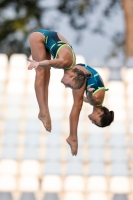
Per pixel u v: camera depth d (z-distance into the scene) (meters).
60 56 26.61
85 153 51.97
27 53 85.56
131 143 52.66
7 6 86.50
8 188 48.72
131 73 57.38
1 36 84.62
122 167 50.66
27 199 47.88
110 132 53.53
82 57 58.16
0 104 55.50
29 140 52.88
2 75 57.47
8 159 51.12
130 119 54.50
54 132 53.59
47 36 27.50
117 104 55.53
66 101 56.00
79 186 48.94
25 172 50.22
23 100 55.81
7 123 54.03
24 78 57.38
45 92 28.45
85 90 27.72
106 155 51.91
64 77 27.03
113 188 48.81
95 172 50.16
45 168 50.62
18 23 83.75
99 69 57.53
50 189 48.62
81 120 54.22
